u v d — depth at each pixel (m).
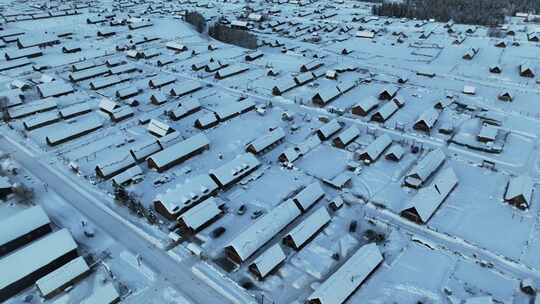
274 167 78.44
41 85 108.62
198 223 60.56
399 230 61.81
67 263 52.12
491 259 56.44
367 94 115.12
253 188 72.00
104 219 63.38
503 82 125.50
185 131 92.31
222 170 72.19
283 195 70.12
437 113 98.19
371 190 71.62
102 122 95.25
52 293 49.44
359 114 101.25
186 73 130.25
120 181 70.88
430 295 50.50
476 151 85.00
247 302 49.72
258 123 97.00
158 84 117.12
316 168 78.31
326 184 73.31
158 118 98.12
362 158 80.50
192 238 59.97
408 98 112.50
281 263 55.25
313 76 126.31
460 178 75.38
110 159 76.44
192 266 54.88
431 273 53.91
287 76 126.12
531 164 80.06
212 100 110.56
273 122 97.62
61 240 53.75
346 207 67.12
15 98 102.38
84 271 52.03
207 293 50.94
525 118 100.44
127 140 86.94
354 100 110.88
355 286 50.22
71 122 95.44
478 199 69.06
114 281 51.91
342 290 49.03
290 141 88.69
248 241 56.28
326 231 61.69
